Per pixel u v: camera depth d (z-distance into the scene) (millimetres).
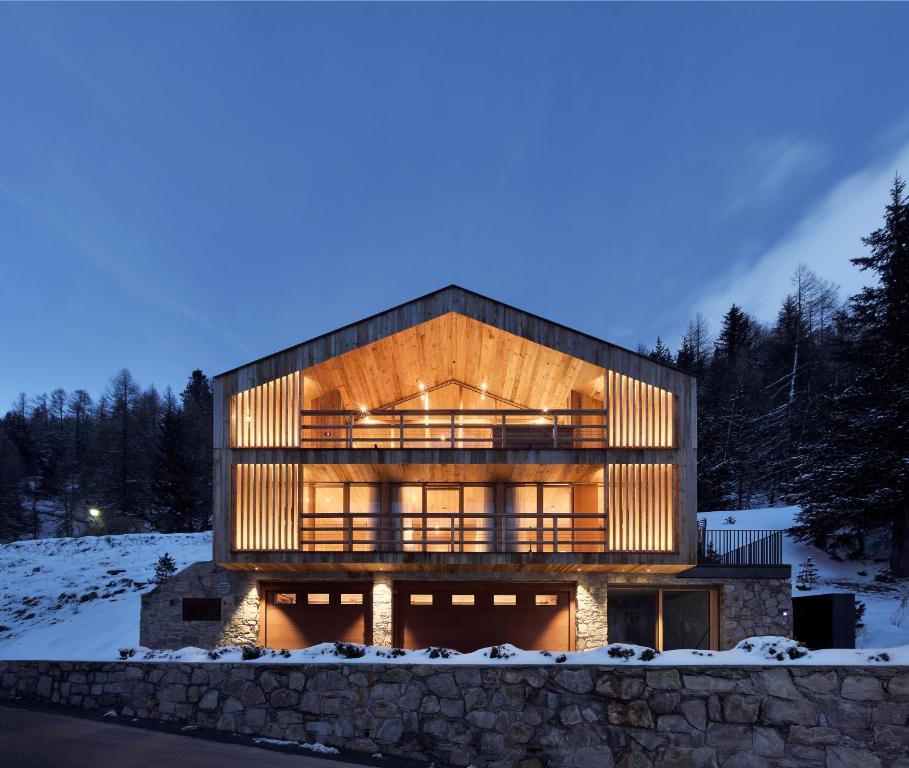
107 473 57281
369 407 17938
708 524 30250
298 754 7523
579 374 16094
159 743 7648
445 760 7602
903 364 25031
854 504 24578
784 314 54844
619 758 7398
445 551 14883
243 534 14672
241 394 15172
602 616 15656
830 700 7227
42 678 9477
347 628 15922
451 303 15164
